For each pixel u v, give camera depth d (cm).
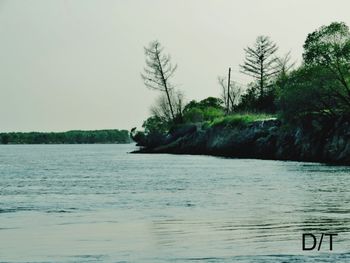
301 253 1895
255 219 2681
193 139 13275
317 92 8062
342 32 8000
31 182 5425
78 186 4869
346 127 8031
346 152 7988
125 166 8525
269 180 5191
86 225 2553
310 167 7144
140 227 2475
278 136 9756
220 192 4100
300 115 8519
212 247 2006
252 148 10569
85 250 1984
